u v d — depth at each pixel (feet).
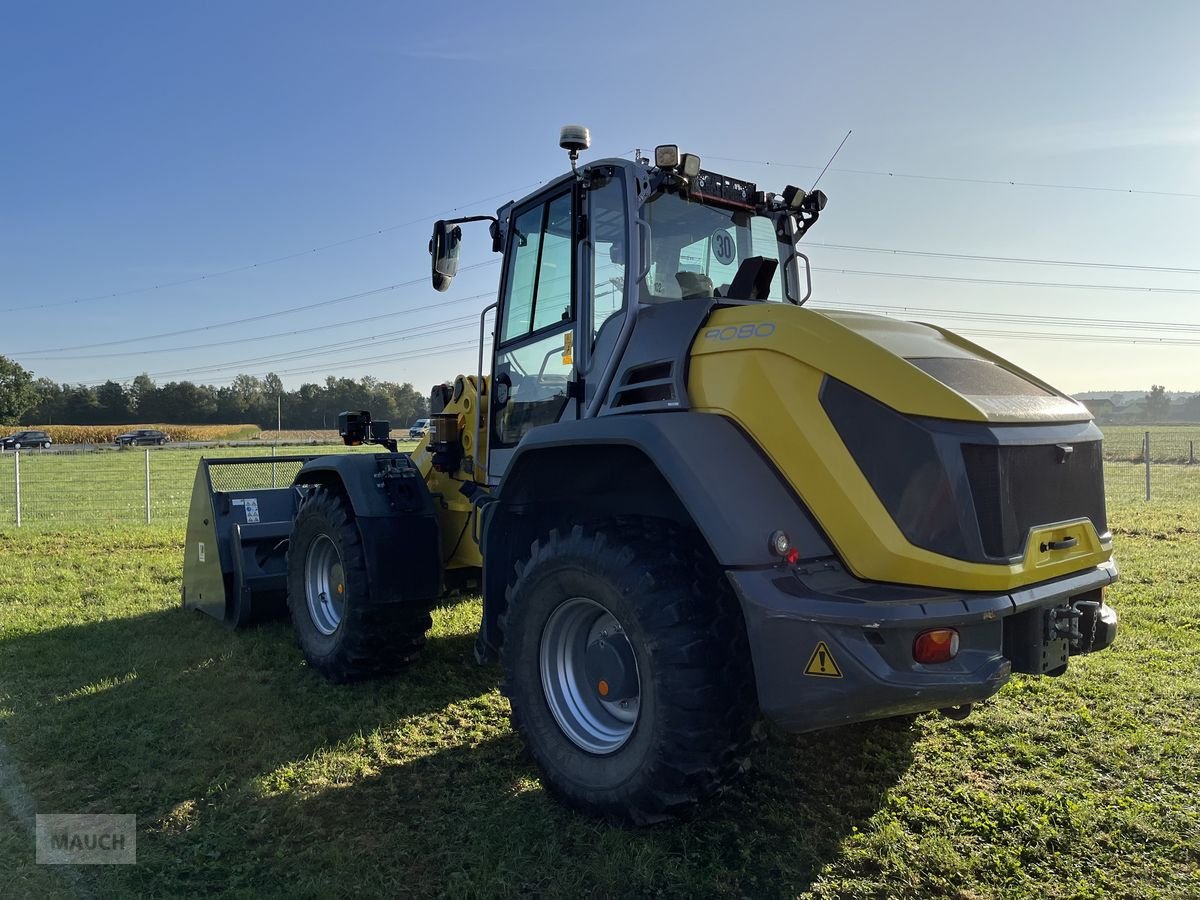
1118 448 106.42
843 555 9.09
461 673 16.03
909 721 13.15
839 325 9.62
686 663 9.12
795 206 14.29
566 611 10.77
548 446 10.64
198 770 11.75
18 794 11.07
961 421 8.84
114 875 9.11
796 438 9.29
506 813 10.43
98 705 14.25
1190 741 12.32
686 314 10.75
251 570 19.01
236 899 8.63
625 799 9.57
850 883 8.91
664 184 11.73
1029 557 9.23
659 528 10.19
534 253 13.50
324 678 15.70
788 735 12.73
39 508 51.42
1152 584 23.20
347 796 10.94
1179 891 8.71
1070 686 14.61
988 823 10.07
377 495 14.90
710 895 8.73
